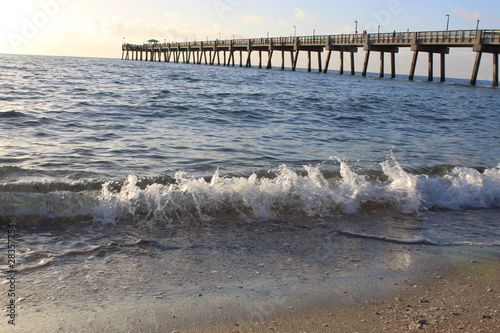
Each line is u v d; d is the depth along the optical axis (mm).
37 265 3006
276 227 4070
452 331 2312
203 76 31812
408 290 2865
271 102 15766
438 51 41312
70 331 2227
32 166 5578
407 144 8914
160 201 4301
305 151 7570
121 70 36094
